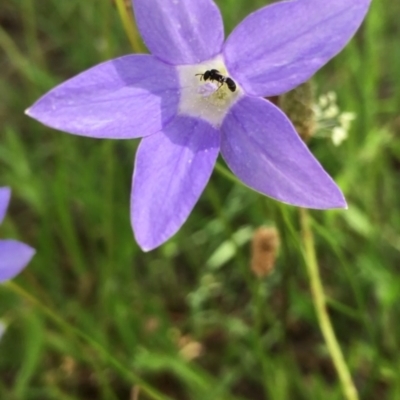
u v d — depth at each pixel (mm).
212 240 112
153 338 101
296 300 90
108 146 97
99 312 107
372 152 105
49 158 130
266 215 87
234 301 113
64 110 51
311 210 94
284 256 77
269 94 52
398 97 118
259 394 104
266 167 51
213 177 115
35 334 92
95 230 116
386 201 111
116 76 53
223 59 53
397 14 130
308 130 64
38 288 98
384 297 89
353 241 108
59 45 143
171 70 56
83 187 110
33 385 106
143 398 104
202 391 91
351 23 48
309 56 49
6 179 118
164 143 55
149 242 51
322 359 106
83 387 107
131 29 69
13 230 110
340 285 106
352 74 116
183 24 53
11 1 152
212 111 55
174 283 115
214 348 109
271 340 102
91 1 130
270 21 50
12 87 142
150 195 52
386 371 87
